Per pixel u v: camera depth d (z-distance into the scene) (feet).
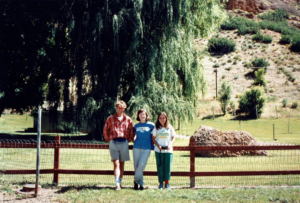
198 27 89.20
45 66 77.61
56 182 21.74
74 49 70.59
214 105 164.55
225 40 275.18
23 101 83.05
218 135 41.55
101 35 69.56
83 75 72.02
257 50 272.31
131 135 20.54
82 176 25.96
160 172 20.25
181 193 18.72
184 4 71.31
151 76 72.23
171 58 72.28
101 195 18.19
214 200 17.28
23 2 73.72
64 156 37.01
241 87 202.28
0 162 30.99
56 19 72.64
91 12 69.62
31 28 76.43
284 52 262.06
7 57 77.97
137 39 67.00
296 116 144.56
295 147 21.17
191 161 21.35
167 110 71.41
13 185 21.06
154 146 20.58
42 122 98.94
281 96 182.39
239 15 413.80
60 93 75.82
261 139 79.15
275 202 16.93
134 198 17.58
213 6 88.43
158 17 71.97
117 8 69.82
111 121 20.06
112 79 72.64
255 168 29.43
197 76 82.79
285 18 423.23
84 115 70.28
